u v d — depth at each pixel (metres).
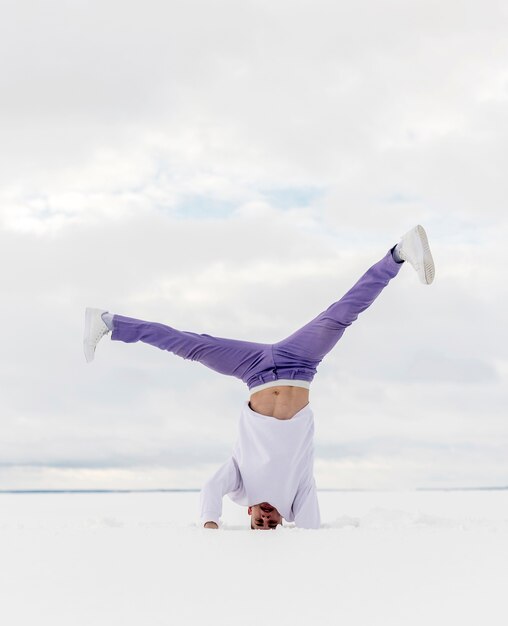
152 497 10.99
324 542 2.76
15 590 2.22
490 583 2.19
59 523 3.70
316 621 1.92
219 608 2.03
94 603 2.09
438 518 3.76
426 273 4.14
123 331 4.50
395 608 2.00
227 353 4.33
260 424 4.04
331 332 4.27
